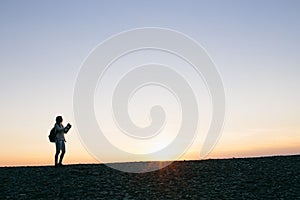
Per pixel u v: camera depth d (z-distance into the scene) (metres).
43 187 16.59
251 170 18.56
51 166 20.16
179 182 17.14
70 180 17.44
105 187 16.55
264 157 21.20
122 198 15.31
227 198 15.25
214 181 17.19
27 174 18.48
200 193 15.80
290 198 15.14
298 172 18.00
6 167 20.14
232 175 17.92
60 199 15.27
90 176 18.02
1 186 16.83
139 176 18.03
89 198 15.34
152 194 15.76
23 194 15.83
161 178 17.72
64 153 19.88
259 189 16.14
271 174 17.86
